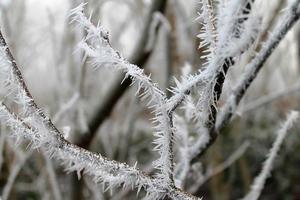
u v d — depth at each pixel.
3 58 0.93
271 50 1.09
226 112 1.15
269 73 3.54
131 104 2.44
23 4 2.41
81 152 0.96
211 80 0.94
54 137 0.95
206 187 4.69
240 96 1.13
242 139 4.97
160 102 0.95
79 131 2.00
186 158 1.21
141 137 4.36
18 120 0.95
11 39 2.12
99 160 0.97
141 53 1.91
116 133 2.66
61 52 2.33
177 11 2.20
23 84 0.94
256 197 1.33
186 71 1.26
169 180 0.97
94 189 1.95
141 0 2.54
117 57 0.92
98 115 1.98
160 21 1.91
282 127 1.29
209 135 1.17
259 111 5.08
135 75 0.93
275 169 5.60
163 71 2.34
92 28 0.91
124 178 0.97
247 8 0.88
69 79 2.36
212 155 2.83
